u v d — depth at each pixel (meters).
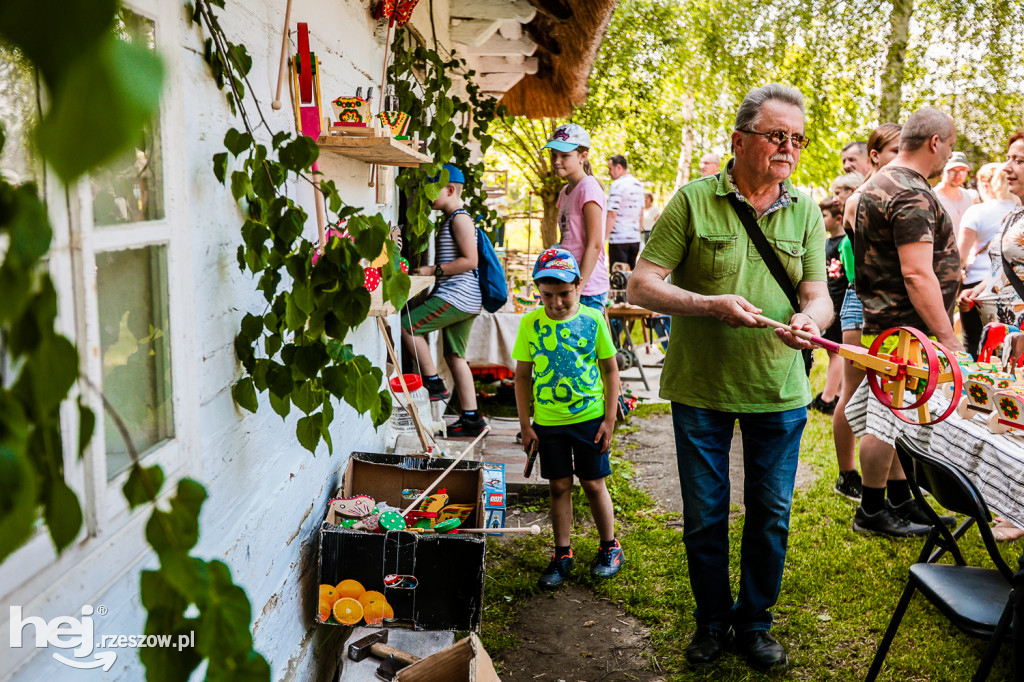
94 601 1.28
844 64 9.31
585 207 4.41
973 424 2.83
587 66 6.51
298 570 2.56
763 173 2.68
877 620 3.22
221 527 1.90
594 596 3.45
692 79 11.09
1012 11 8.52
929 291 3.55
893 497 4.09
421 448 3.99
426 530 2.70
